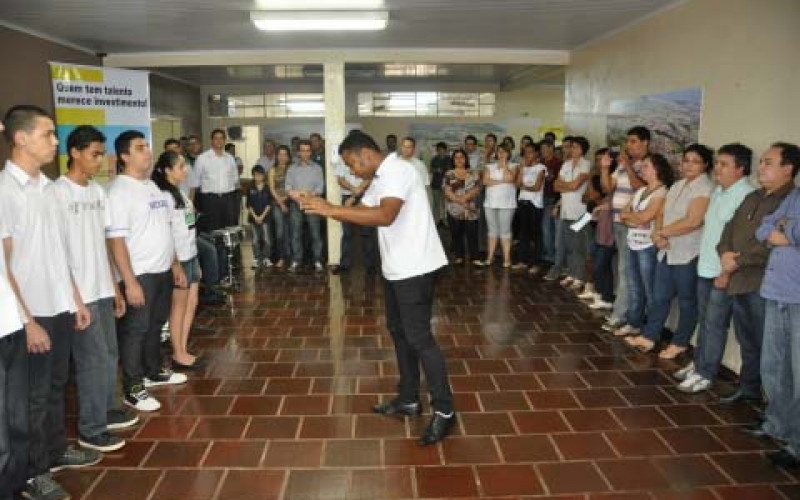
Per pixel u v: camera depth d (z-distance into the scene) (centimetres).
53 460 266
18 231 230
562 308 534
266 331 471
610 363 399
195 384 365
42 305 239
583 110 662
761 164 293
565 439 295
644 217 409
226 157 663
